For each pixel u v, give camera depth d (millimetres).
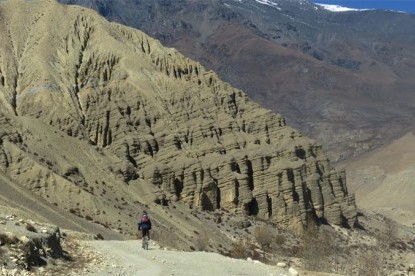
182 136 125062
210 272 28594
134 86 129000
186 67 141750
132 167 112938
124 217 92688
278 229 114188
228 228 107625
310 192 126250
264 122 135500
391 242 121500
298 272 33125
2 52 129625
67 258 28547
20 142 100125
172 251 35562
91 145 115875
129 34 148000
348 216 131625
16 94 122625
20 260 24484
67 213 81375
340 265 58312
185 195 115125
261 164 123250
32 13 143000
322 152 136625
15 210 41906
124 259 30781
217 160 120625
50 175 92125
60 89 123188
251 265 31922
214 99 134875
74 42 137500
